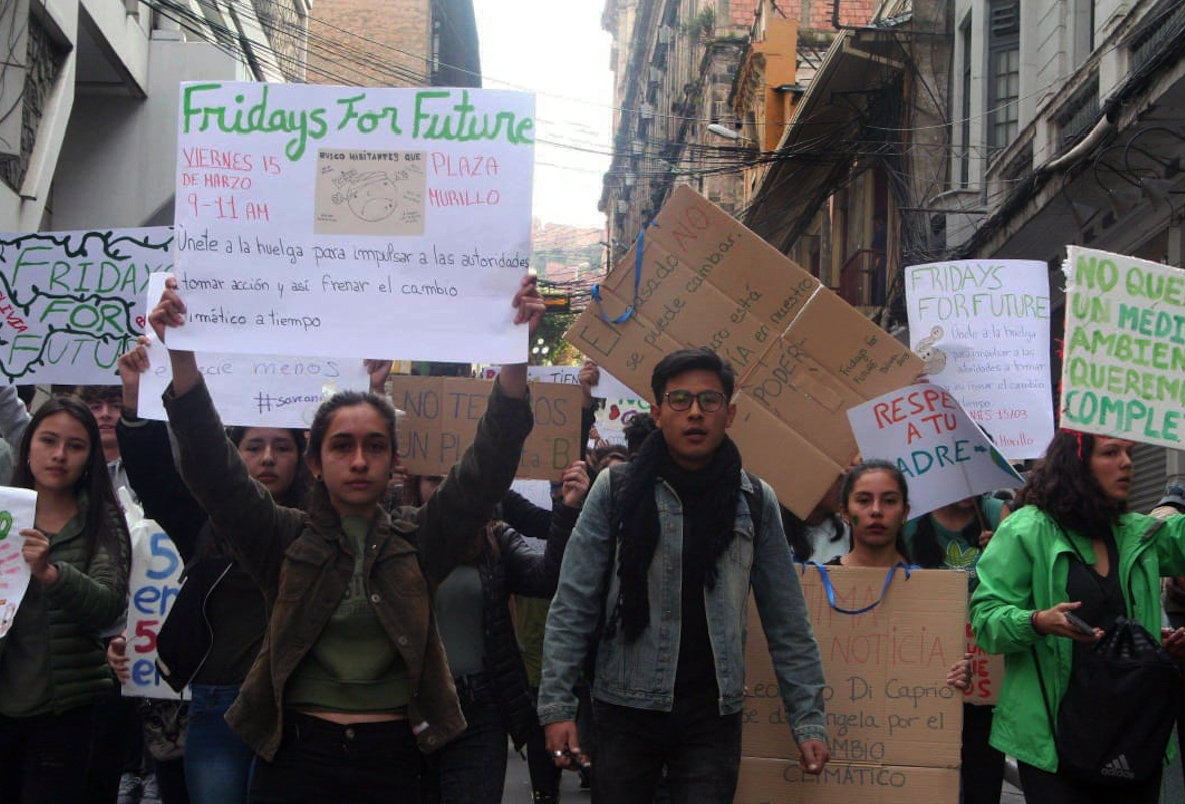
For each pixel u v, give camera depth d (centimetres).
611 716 434
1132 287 485
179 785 589
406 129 424
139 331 687
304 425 546
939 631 496
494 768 496
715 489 436
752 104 3169
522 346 414
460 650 501
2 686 498
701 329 557
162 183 1766
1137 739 441
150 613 599
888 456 552
